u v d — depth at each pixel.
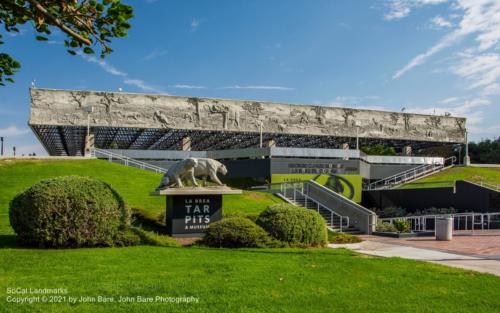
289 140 61.53
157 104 50.47
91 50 6.08
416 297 7.32
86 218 11.60
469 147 77.94
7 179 27.84
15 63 6.48
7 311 5.95
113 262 9.52
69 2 5.70
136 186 28.59
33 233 11.25
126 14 5.86
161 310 6.17
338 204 25.00
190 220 15.80
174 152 47.41
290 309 6.44
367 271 9.38
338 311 6.44
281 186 31.77
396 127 60.66
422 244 16.67
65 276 8.00
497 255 13.22
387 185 44.78
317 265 9.89
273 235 13.98
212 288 7.41
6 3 5.43
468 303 7.03
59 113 46.94
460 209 29.73
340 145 62.97
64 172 30.78
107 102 48.62
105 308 6.20
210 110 52.28
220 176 43.94
